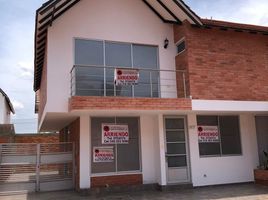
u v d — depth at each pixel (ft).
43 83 40.96
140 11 37.60
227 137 40.34
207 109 34.37
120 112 33.27
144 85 36.19
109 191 34.47
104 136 35.83
